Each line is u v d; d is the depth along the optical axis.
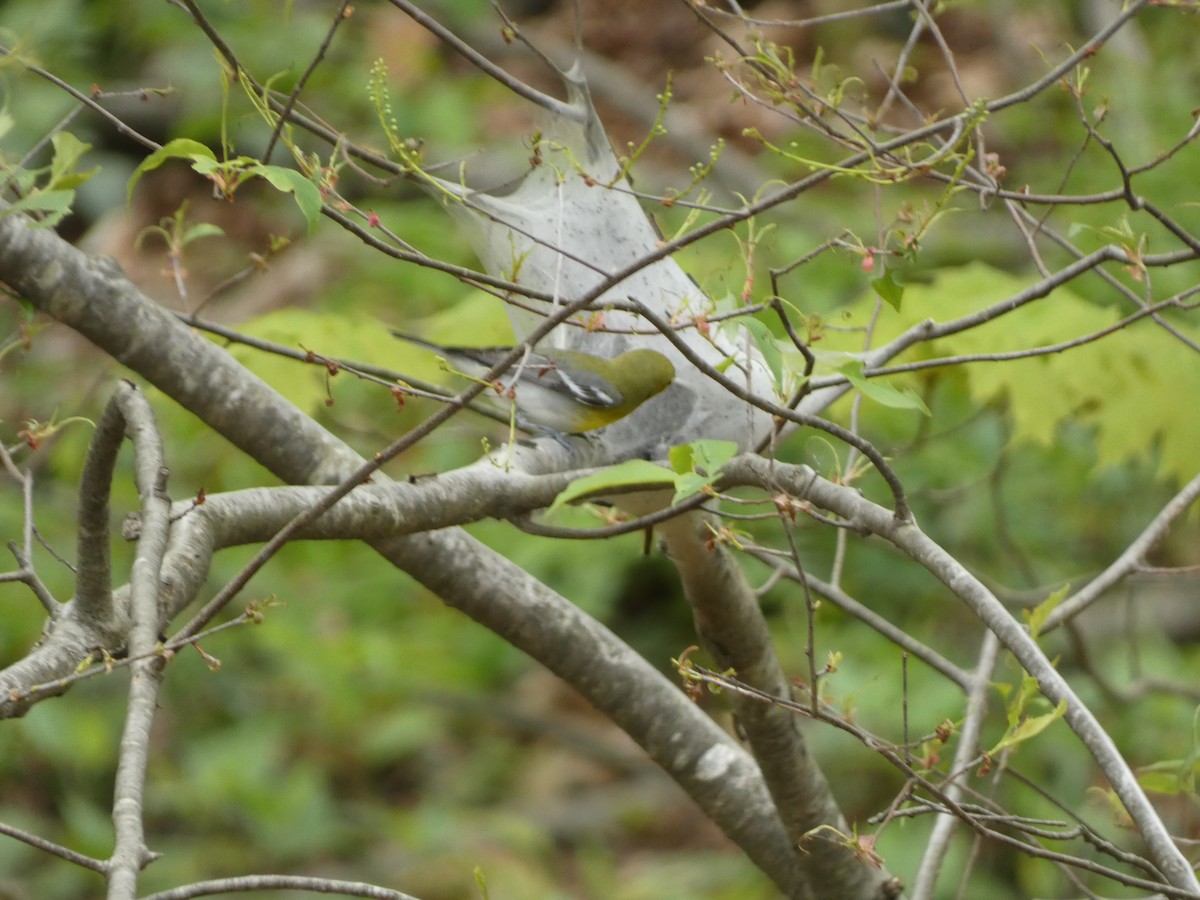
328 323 8.11
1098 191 10.71
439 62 17.38
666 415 6.14
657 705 6.64
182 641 4.05
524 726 15.09
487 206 5.89
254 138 16.14
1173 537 13.00
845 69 16.50
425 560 6.19
